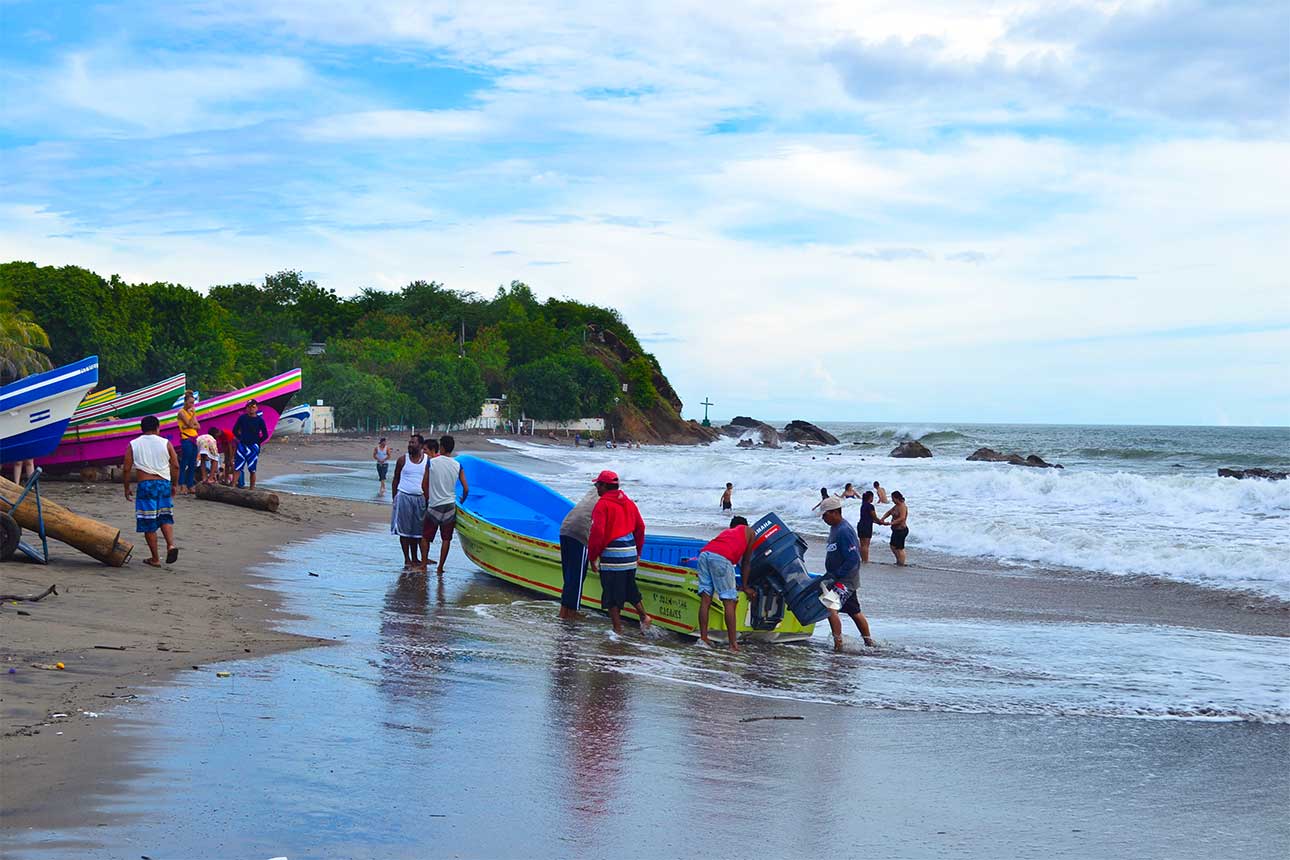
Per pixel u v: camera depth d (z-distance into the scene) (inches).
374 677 284.8
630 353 7027.6
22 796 169.8
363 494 1204.5
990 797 218.7
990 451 2982.3
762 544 416.2
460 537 562.6
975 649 434.9
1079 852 185.8
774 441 5369.1
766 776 221.9
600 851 169.2
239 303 5693.9
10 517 417.1
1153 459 3100.4
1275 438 6786.4
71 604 345.1
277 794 181.8
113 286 2893.7
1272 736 289.0
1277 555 712.4
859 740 262.1
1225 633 500.7
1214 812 215.5
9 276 2650.1
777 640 428.1
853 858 174.9
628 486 1612.9
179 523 637.3
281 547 594.2
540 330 6097.4
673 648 390.3
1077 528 931.3
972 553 844.0
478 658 328.2
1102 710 317.1
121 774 184.1
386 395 4050.2
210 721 223.1
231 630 335.0
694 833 181.3
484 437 4311.0
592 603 462.3
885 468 1595.7
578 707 272.7
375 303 6865.2
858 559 435.2
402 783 194.9
